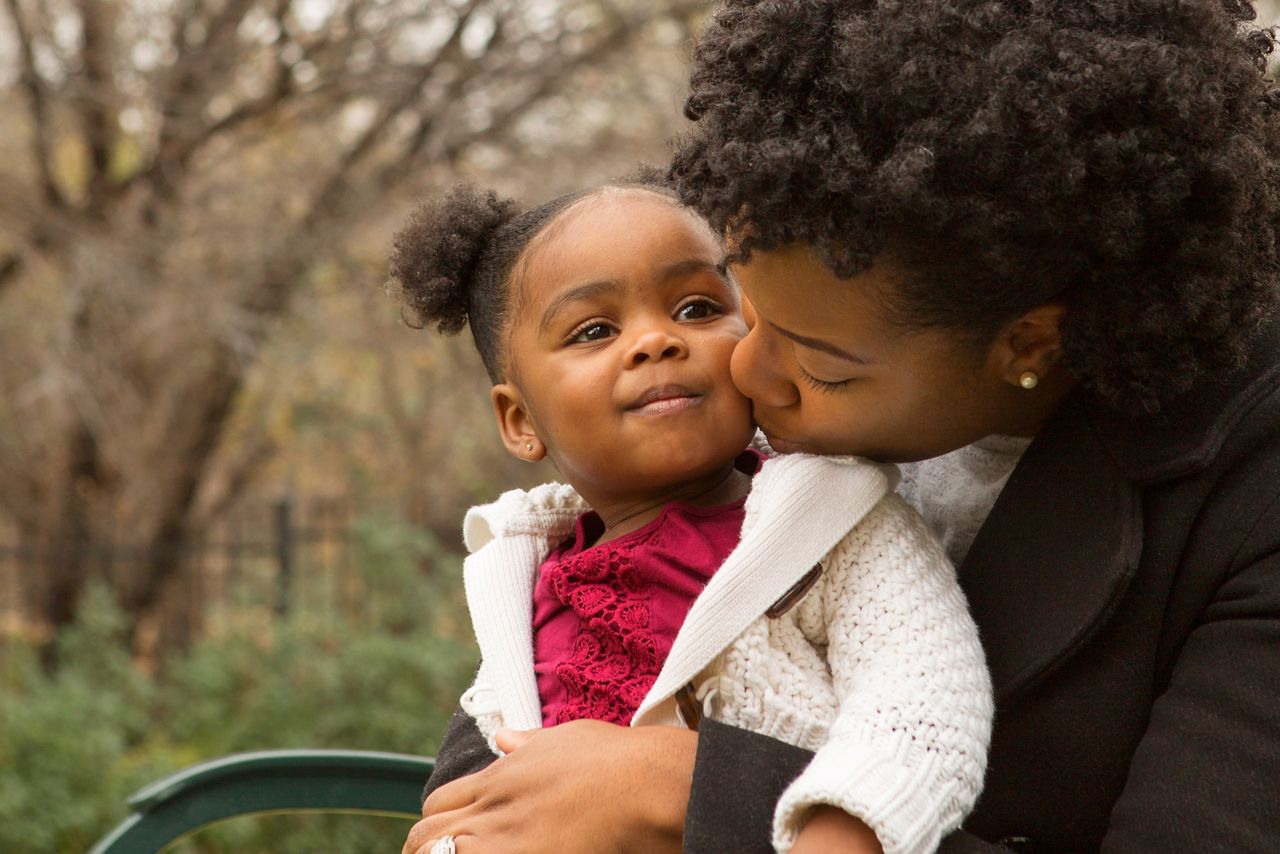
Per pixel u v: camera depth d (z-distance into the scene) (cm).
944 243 104
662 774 117
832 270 105
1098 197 102
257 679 554
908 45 103
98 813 461
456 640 566
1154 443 112
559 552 154
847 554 126
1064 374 119
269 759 175
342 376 833
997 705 115
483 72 650
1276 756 99
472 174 668
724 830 111
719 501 144
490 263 153
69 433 748
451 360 740
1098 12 104
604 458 138
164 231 668
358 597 659
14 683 562
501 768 124
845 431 120
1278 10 525
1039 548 117
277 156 702
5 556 742
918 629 118
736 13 114
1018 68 101
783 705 125
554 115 669
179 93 668
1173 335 107
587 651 138
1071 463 117
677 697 128
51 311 697
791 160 104
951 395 115
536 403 144
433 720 513
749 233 109
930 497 142
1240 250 106
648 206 141
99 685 560
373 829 457
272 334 684
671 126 634
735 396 135
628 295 138
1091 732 112
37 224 671
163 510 770
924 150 101
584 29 663
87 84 657
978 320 108
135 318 677
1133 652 111
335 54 663
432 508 841
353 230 667
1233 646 104
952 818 107
